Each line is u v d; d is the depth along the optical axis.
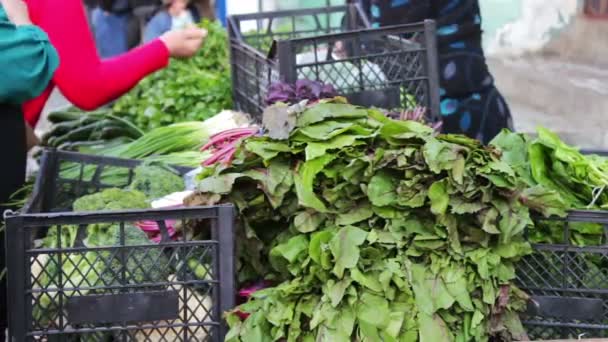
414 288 2.16
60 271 2.17
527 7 5.82
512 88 5.92
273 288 2.26
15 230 2.13
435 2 4.05
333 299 2.11
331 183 2.27
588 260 2.36
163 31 5.83
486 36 5.94
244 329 2.18
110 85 3.27
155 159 3.30
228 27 4.08
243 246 2.34
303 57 3.52
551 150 2.49
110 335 2.28
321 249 2.16
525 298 2.26
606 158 2.72
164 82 4.14
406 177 2.20
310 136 2.25
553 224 2.34
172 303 2.21
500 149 2.42
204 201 2.25
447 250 2.19
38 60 2.79
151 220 2.18
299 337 2.17
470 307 2.16
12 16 3.09
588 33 5.62
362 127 2.28
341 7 4.32
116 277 2.20
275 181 2.24
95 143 3.88
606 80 5.55
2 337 2.93
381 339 2.12
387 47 3.54
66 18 3.15
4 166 2.88
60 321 2.19
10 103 2.86
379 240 2.18
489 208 2.17
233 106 4.09
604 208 2.43
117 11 6.07
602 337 2.31
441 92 4.15
